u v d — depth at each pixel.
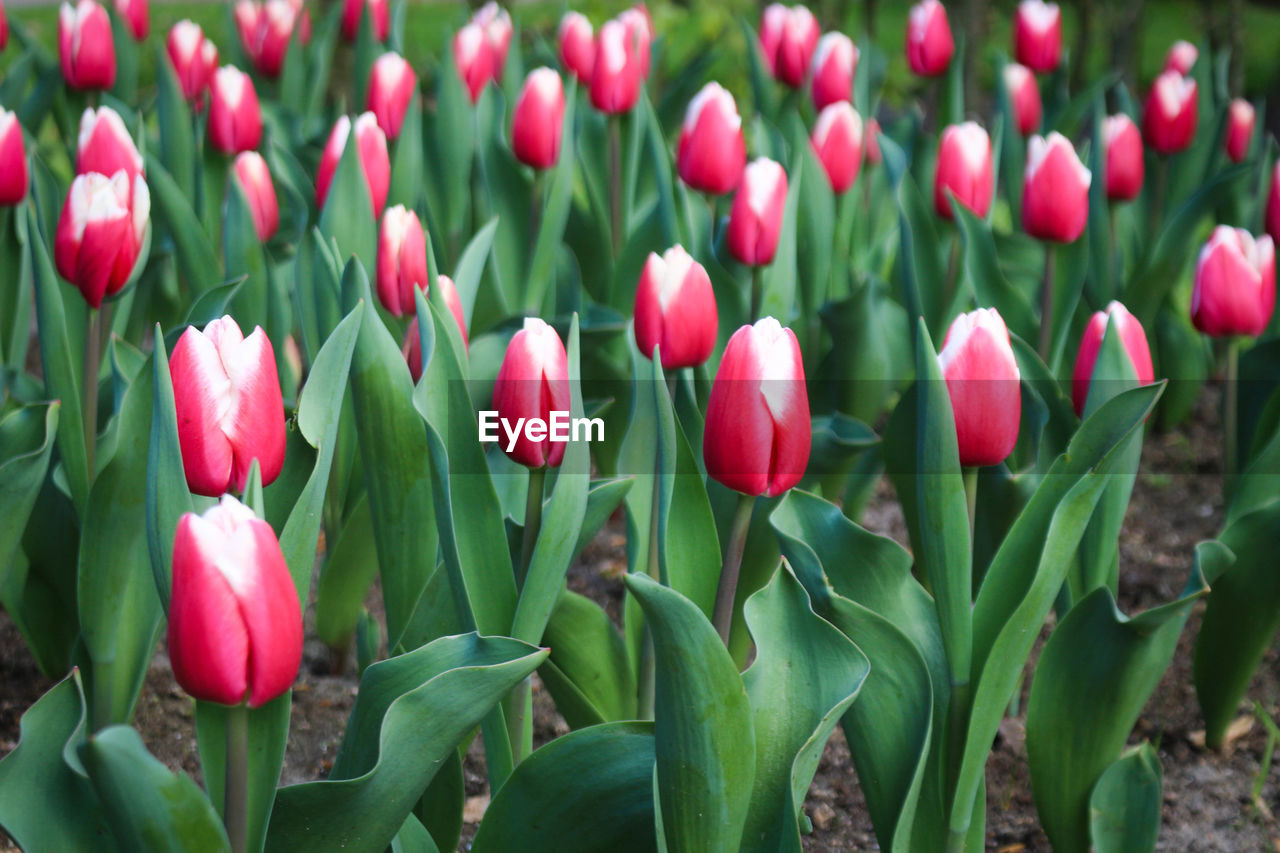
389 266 1.34
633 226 1.89
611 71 1.78
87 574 1.28
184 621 1.07
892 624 1.21
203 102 2.18
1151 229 2.07
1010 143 2.08
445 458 1.20
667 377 1.31
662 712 1.15
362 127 1.48
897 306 1.81
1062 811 1.35
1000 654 1.23
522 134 1.60
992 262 1.55
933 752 1.27
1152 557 1.82
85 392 1.39
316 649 1.60
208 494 1.15
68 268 1.34
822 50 1.91
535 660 1.15
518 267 1.79
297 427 1.25
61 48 1.86
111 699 1.31
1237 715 1.54
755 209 1.44
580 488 1.22
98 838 1.16
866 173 2.12
